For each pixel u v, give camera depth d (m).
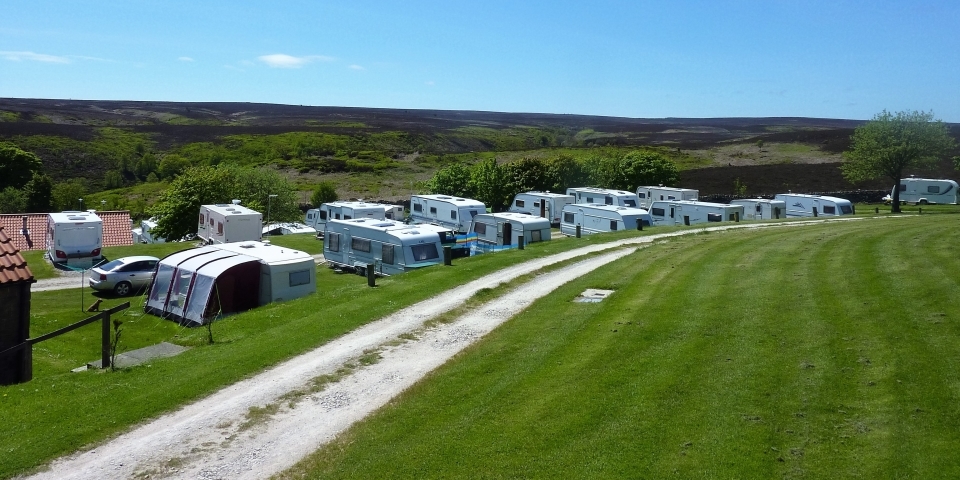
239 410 11.25
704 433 9.10
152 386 12.20
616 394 10.76
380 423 10.55
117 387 12.14
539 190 58.69
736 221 40.25
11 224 43.16
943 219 35.97
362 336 15.70
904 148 51.81
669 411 9.91
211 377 12.63
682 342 13.29
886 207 57.75
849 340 12.20
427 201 41.75
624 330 14.57
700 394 10.45
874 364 10.84
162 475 9.02
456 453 9.20
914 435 8.46
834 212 45.88
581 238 32.66
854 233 26.67
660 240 30.89
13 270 14.47
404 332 15.96
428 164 99.94
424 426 10.30
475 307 18.69
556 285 21.41
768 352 12.10
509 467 8.68
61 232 32.47
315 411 11.23
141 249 37.88
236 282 21.50
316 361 13.83
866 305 14.28
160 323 21.56
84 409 11.09
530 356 13.41
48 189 68.06
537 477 8.37
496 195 56.88
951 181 59.91
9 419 10.69
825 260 20.38
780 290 16.84
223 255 22.84
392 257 28.05
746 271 20.16
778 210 46.12
